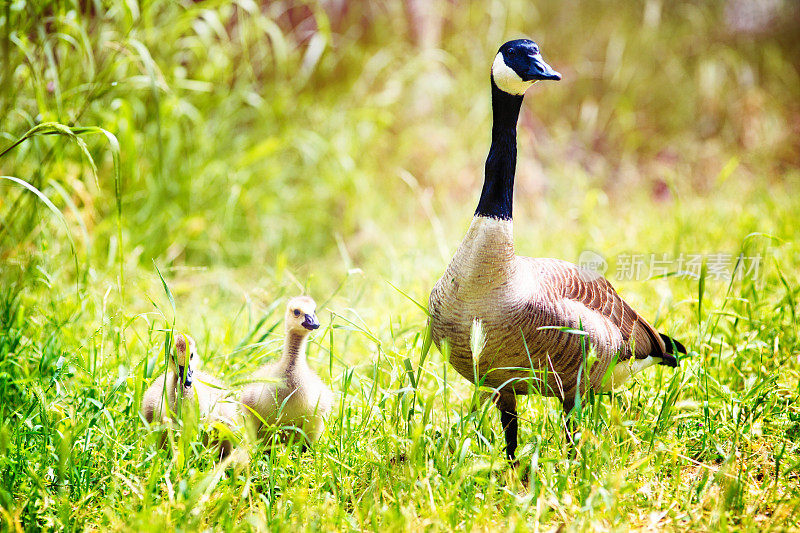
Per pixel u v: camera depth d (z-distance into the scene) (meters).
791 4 24.34
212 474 6.71
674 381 8.19
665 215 16.48
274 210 15.66
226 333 10.02
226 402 7.89
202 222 13.98
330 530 6.43
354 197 16.16
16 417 8.04
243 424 7.96
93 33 13.31
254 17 14.71
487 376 7.86
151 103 14.04
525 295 7.48
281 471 7.31
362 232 15.98
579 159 20.39
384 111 18.30
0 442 6.92
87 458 7.28
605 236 15.45
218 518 6.61
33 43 11.67
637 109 22.20
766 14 24.50
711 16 24.11
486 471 7.16
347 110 17.64
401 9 19.23
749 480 7.39
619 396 8.66
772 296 11.40
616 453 7.44
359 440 7.91
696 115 22.03
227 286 12.76
